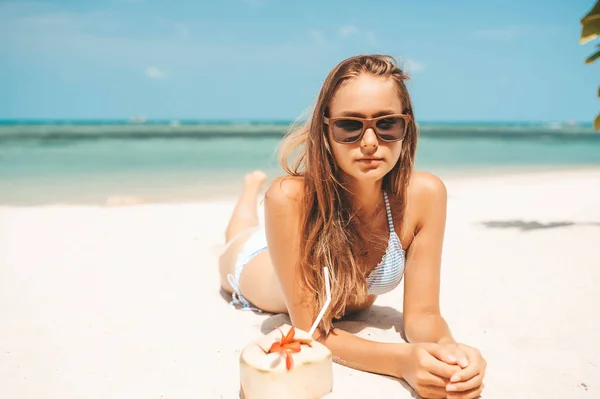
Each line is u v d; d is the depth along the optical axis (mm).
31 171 13500
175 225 6207
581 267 4055
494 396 2270
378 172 2369
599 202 7191
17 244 5273
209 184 10898
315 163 2527
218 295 3781
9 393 2393
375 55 2492
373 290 2871
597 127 5020
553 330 2953
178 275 4270
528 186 9727
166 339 2979
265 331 3084
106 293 3805
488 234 5336
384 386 2381
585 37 4734
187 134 43531
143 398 2334
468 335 2924
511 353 2682
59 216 6777
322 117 2469
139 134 42500
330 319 2652
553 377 2424
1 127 60594
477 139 37062
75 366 2656
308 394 2189
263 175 4988
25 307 3510
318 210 2582
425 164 15945
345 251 2645
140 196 9172
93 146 25469
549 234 5137
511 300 3434
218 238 5551
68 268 4445
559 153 21906
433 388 2211
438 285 2775
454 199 8000
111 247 5164
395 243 2723
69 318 3312
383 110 2324
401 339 2885
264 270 3289
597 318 3092
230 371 2576
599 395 2266
